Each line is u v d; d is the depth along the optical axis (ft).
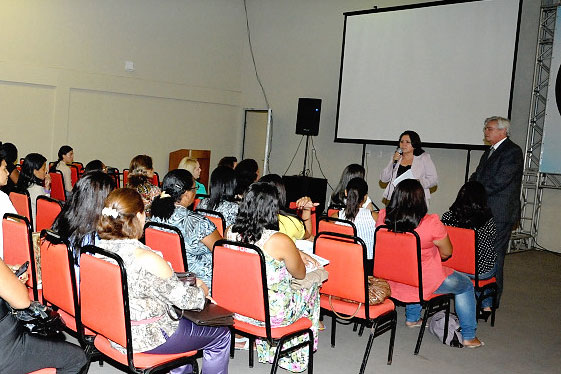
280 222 10.61
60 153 22.74
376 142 27.30
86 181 7.92
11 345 5.98
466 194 12.58
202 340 7.41
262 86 34.40
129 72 30.12
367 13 27.58
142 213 7.07
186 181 10.17
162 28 31.14
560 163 23.54
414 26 25.71
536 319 14.67
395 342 12.20
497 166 14.79
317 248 9.77
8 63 26.05
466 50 23.86
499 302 15.49
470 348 12.09
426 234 10.59
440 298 11.30
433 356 11.49
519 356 11.82
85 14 28.22
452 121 24.34
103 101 29.35
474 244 12.15
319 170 31.37
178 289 6.74
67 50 27.84
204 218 9.84
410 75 25.86
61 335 7.44
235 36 34.73
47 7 26.99
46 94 27.43
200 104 33.50
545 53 23.93
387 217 10.75
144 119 31.04
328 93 30.86
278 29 33.42
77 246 7.92
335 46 30.50
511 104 22.34
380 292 9.89
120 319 6.63
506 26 22.56
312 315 9.70
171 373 8.43
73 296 7.58
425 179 16.92
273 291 8.30
